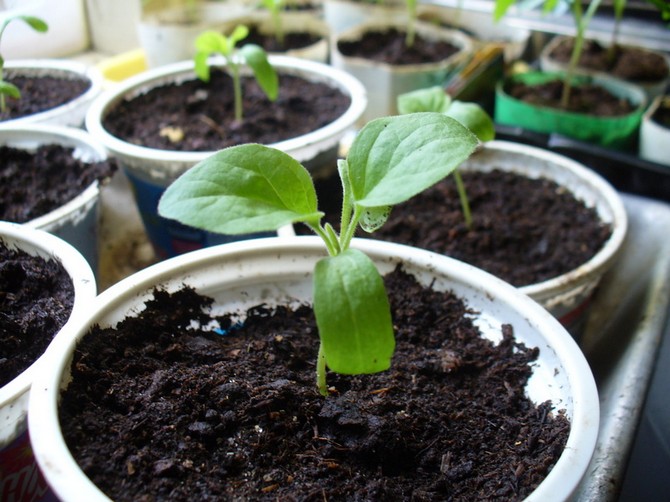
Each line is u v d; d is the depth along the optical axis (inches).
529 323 5.2
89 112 8.5
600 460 5.2
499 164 9.1
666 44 12.9
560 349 4.8
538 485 4.0
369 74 11.8
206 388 4.7
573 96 11.3
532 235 7.8
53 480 3.5
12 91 8.1
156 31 11.7
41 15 11.5
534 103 11.0
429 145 3.8
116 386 4.6
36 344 5.1
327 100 9.6
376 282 3.7
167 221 7.7
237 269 5.6
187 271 5.4
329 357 3.7
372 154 4.0
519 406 4.9
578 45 10.5
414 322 5.6
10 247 5.8
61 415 4.1
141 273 5.3
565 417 4.5
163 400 4.6
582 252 7.5
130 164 7.5
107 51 12.7
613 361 6.9
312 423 4.7
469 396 5.1
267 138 8.7
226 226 3.7
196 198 3.8
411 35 13.6
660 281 7.5
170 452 4.3
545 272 7.3
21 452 4.4
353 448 4.5
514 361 5.2
